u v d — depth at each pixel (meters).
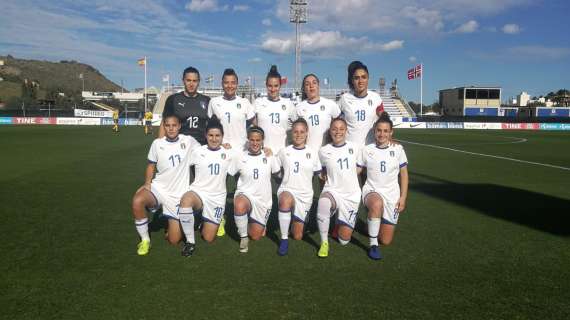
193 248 3.90
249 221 4.33
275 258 3.78
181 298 2.90
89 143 16.11
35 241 4.11
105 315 2.65
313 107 4.94
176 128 4.25
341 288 3.09
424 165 10.65
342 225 4.18
